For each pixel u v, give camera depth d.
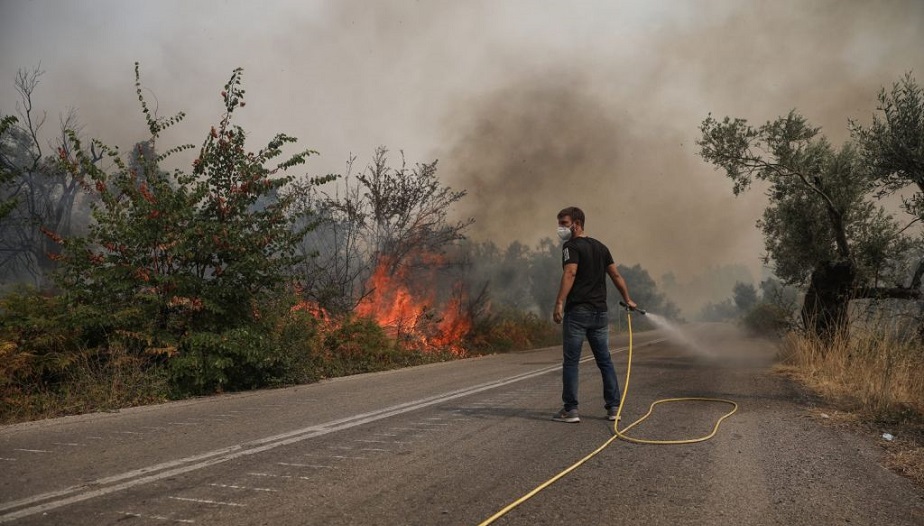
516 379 9.55
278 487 3.55
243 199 8.59
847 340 9.87
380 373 11.02
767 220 13.26
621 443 4.79
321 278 14.06
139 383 7.08
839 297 11.35
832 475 3.90
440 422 5.66
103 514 3.04
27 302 7.20
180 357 7.56
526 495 3.44
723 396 7.37
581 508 3.23
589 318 5.69
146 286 7.91
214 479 3.70
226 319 8.35
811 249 11.98
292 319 9.74
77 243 7.62
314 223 9.04
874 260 11.11
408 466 4.05
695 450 4.56
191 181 8.23
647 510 3.21
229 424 5.57
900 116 9.64
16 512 3.05
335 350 11.60
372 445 4.68
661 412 6.21
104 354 7.31
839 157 11.48
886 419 5.72
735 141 11.58
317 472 3.88
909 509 3.25
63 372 6.83
